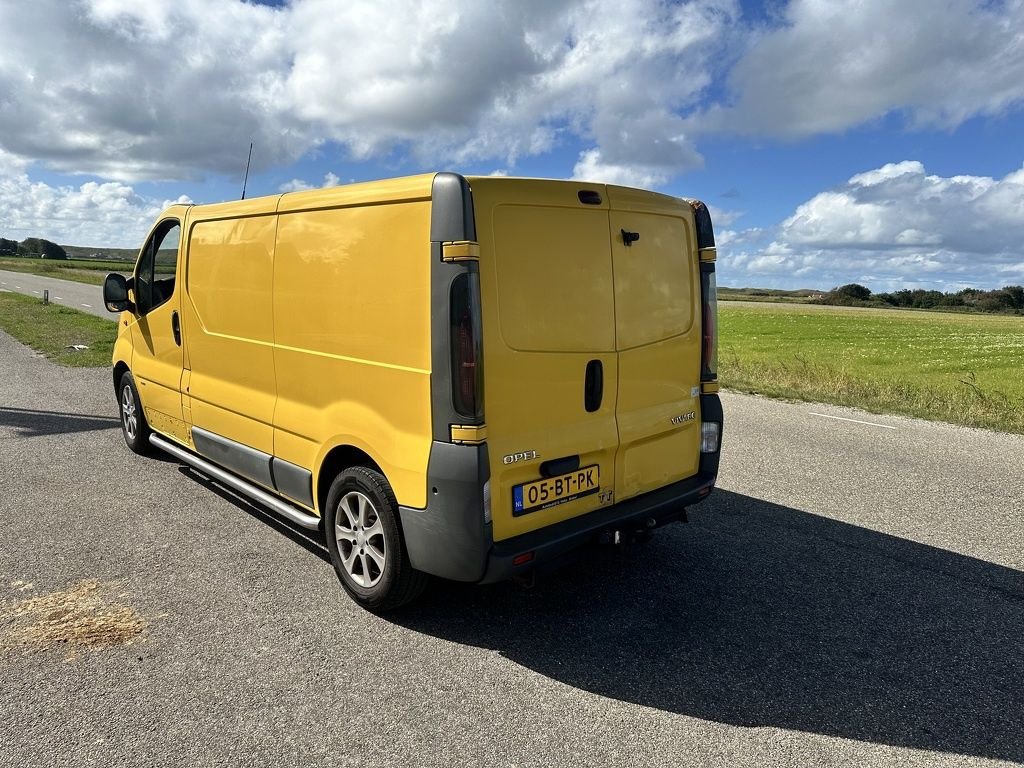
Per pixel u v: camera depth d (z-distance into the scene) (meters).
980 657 3.30
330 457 3.88
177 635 3.40
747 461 6.74
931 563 4.37
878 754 2.62
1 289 35.97
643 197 3.75
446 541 3.13
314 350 3.82
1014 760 2.60
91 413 8.31
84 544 4.49
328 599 3.81
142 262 5.75
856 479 6.15
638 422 3.80
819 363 19.66
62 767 2.47
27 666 3.11
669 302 3.96
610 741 2.67
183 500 5.34
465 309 2.97
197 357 5.03
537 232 3.23
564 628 3.54
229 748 2.59
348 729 2.71
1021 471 6.41
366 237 3.41
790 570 4.26
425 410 3.16
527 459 3.25
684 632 3.51
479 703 2.90
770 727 2.77
